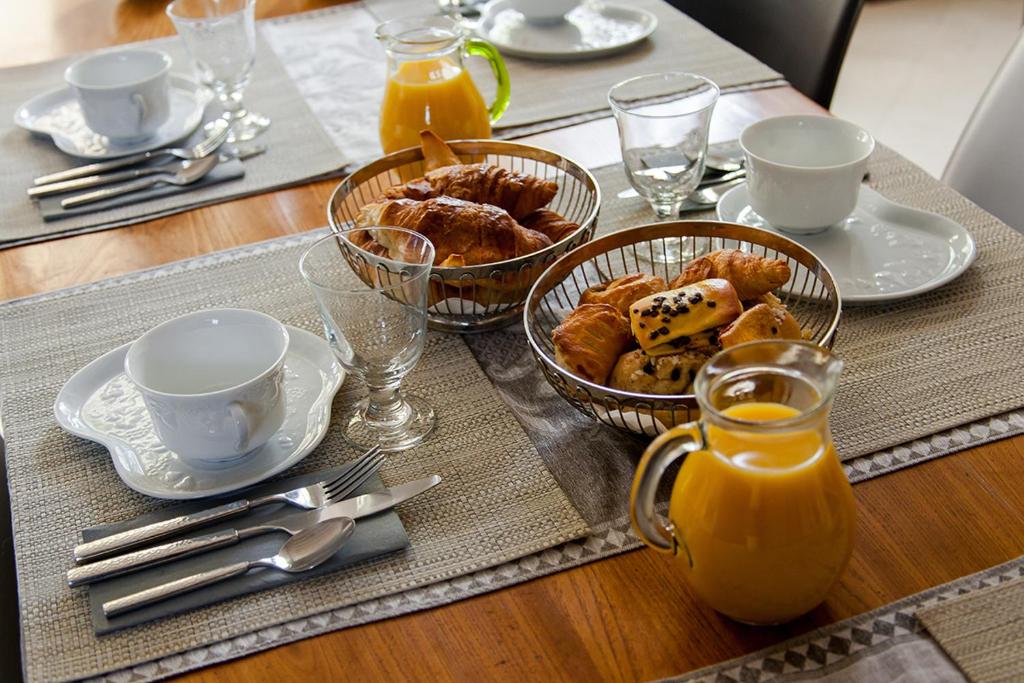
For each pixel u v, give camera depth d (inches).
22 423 32.0
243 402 27.1
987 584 23.8
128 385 32.6
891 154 44.5
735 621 23.5
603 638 23.3
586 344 27.4
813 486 21.1
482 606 24.4
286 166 46.8
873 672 21.9
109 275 40.1
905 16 143.6
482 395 31.8
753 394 22.2
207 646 23.7
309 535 25.8
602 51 55.0
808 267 30.2
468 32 57.8
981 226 38.3
